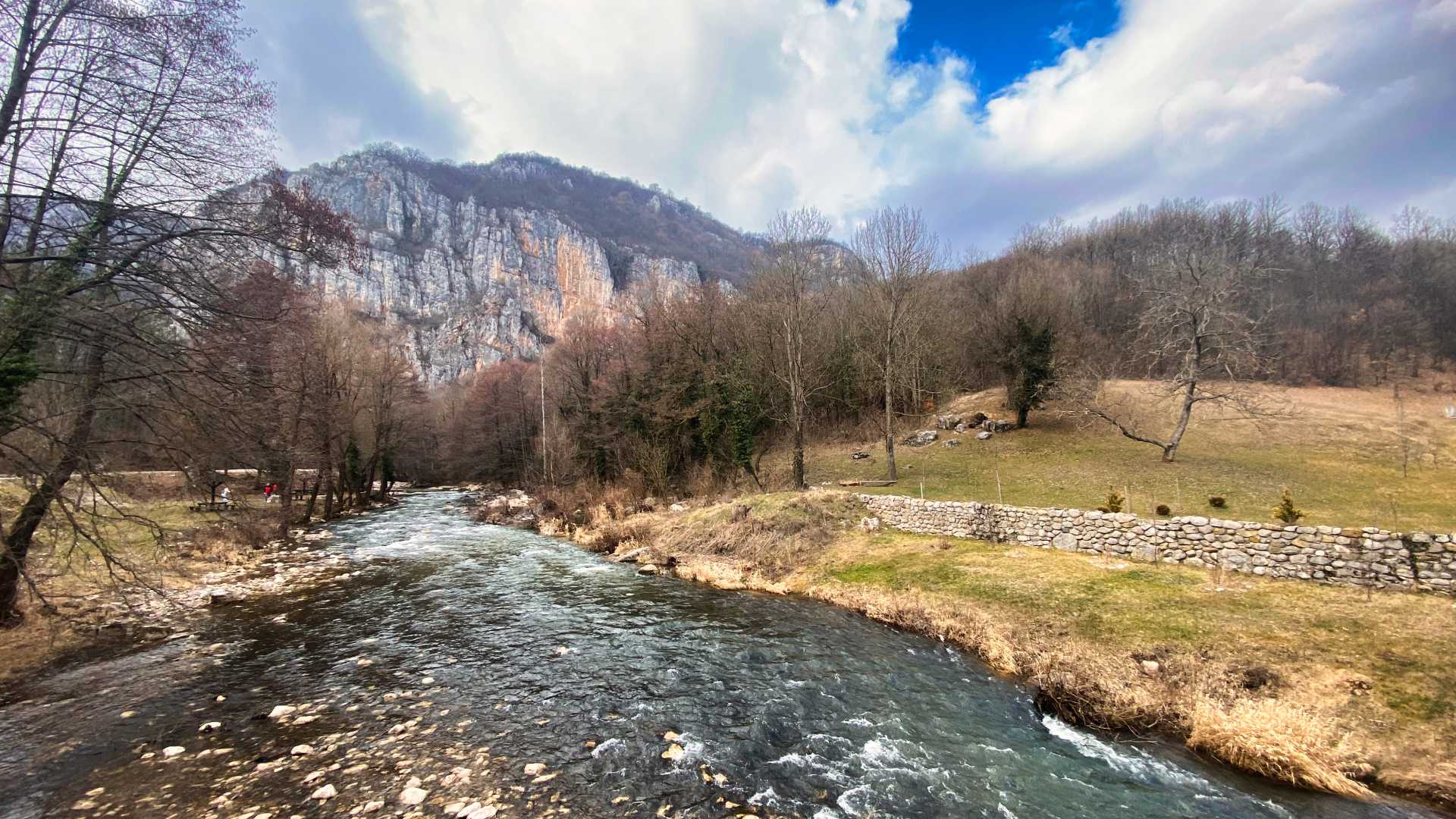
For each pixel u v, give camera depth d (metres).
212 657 13.25
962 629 14.89
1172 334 41.59
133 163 11.93
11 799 7.69
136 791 7.89
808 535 24.67
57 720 10.00
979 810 7.90
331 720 10.16
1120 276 65.56
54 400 11.50
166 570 19.97
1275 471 29.06
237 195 12.91
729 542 25.38
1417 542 12.98
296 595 19.09
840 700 11.45
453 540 31.61
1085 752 9.48
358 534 32.91
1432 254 66.75
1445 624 10.98
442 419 85.69
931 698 11.54
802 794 8.20
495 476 67.62
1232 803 8.07
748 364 46.75
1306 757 8.45
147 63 11.44
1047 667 12.24
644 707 11.03
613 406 48.44
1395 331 58.19
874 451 43.19
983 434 42.12
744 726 10.28
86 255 10.77
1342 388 52.16
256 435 14.88
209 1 12.38
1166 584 14.95
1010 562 18.41
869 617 17.20
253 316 13.33
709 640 15.10
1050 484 30.33
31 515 12.39
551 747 9.38
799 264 37.47
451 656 13.64
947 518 22.83
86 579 15.24
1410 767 8.33
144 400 11.95
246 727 9.86
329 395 37.09
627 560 25.83
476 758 8.95
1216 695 10.33
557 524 35.56
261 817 7.29
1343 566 13.78
